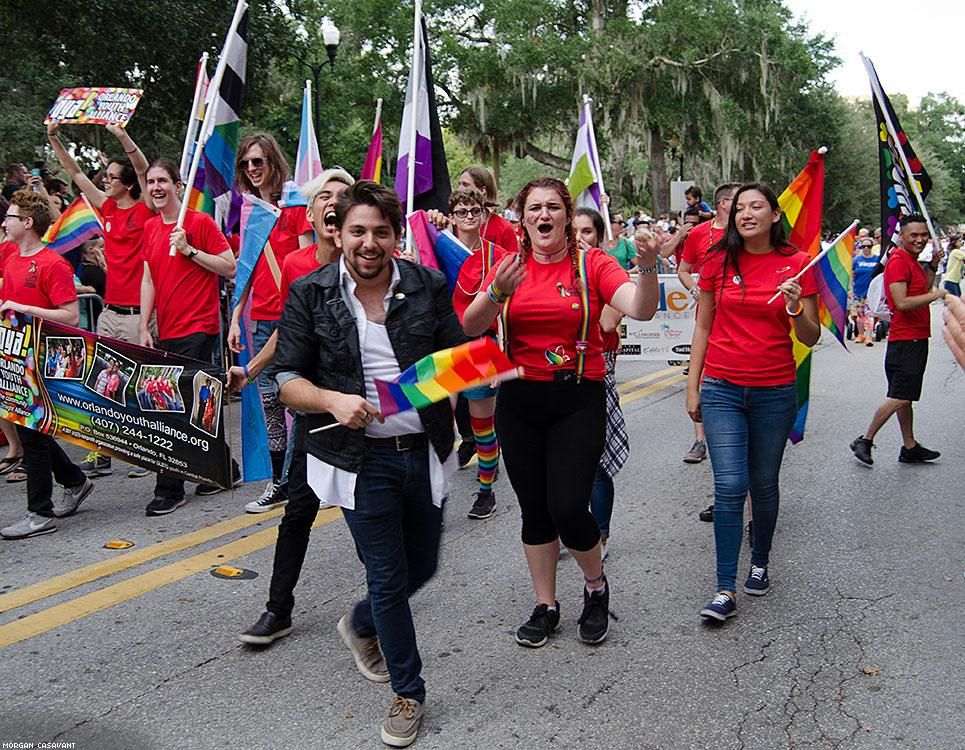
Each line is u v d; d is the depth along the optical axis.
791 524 5.20
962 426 7.79
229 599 4.08
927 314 6.29
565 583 4.32
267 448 5.42
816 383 10.28
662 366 11.73
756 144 32.50
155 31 15.09
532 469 3.57
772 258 3.94
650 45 29.58
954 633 3.71
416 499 3.02
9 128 20.47
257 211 5.17
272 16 17.95
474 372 2.79
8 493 5.83
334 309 2.89
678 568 4.52
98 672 3.40
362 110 31.98
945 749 2.89
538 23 30.41
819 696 3.23
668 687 3.31
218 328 5.67
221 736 2.99
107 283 6.30
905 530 5.04
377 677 3.36
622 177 34.72
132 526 5.14
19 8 14.48
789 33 34.56
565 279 3.47
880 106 5.26
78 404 4.95
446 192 5.73
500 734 3.01
